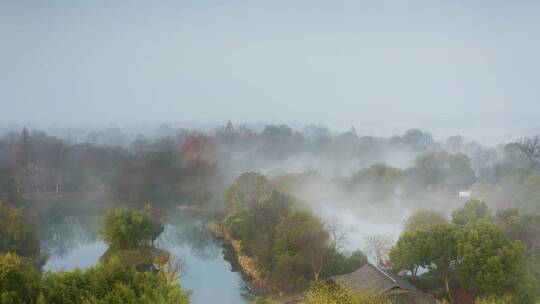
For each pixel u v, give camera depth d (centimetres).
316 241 6888
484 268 5547
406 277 6556
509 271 5519
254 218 8612
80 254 9881
